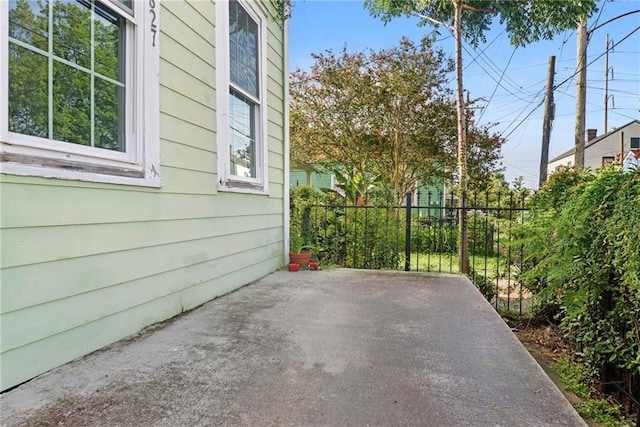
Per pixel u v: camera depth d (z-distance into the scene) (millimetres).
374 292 3553
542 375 1782
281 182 4961
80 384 1609
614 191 2631
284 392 1562
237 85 3807
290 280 4105
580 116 8258
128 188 2256
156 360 1883
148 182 2420
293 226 5508
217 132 3307
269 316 2709
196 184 2990
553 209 3893
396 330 2438
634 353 2408
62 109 1857
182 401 1475
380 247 5891
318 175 14492
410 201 5398
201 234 3062
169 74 2658
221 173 3363
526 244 3916
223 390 1571
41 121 1743
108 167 2111
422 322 2623
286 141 5035
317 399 1508
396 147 10344
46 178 1727
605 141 25469
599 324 2770
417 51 9820
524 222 4520
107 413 1379
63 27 1865
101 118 2107
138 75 2357
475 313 2865
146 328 2391
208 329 2393
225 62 3432
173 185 2697
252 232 4062
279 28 4844
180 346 2086
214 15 3258
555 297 3707
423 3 6953
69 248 1853
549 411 1451
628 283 2277
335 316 2734
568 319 3119
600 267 2756
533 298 4129
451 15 7691
